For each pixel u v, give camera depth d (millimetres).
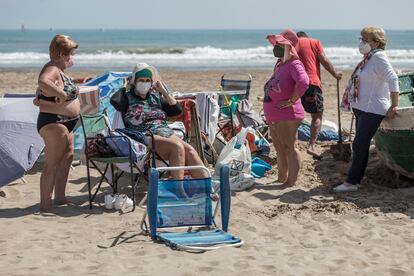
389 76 7922
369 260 6203
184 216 6887
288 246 6609
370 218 7426
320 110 10367
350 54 53406
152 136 7695
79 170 9859
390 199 8172
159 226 6789
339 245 6633
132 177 7742
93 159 7812
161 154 7844
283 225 7258
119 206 7832
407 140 8219
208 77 27391
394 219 7398
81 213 7727
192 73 30016
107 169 8539
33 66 37312
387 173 9195
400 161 8469
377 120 8133
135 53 52906
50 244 6586
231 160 8883
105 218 7520
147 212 6738
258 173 9359
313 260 6184
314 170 9602
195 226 7031
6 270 5844
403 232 6984
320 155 10352
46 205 7805
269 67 37594
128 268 5918
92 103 9680
